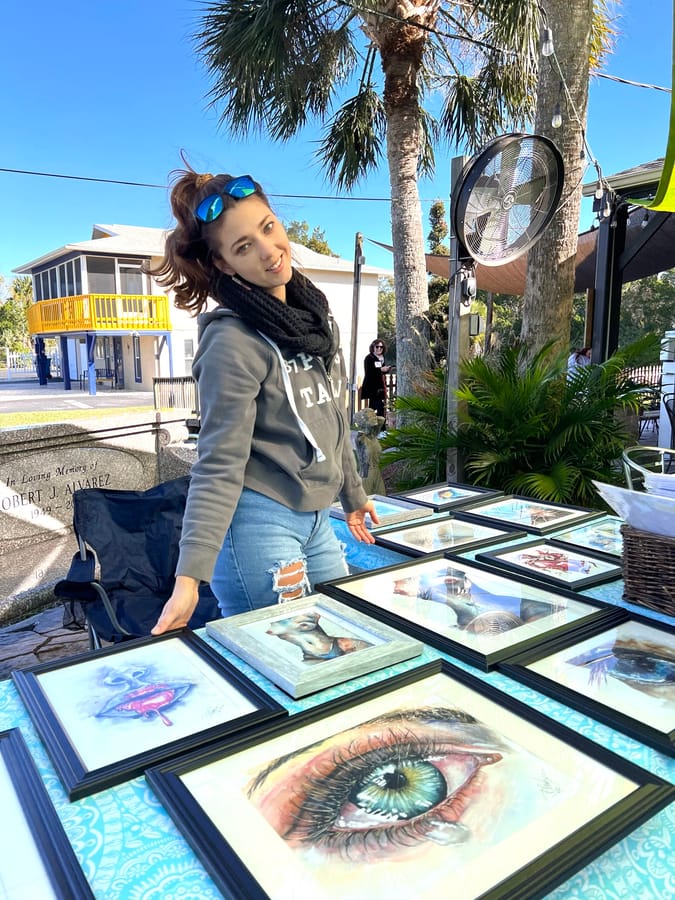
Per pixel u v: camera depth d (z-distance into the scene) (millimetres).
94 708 832
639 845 597
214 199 1158
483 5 6250
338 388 1499
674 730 758
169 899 535
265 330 1220
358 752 731
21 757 726
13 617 3311
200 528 1125
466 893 529
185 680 910
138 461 4312
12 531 3516
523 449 3984
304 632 1041
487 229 3385
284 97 7234
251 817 626
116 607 2096
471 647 984
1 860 575
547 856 557
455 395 3877
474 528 1738
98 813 643
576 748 727
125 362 25438
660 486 1183
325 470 1362
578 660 955
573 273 4551
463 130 8930
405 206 7102
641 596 1161
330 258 22266
